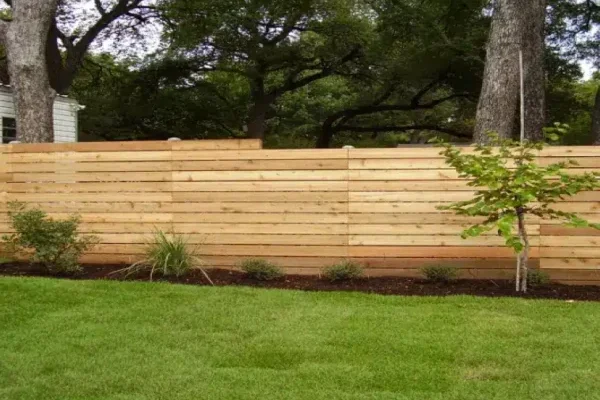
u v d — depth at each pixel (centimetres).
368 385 342
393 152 643
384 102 2491
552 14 1908
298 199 659
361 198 649
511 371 362
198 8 1934
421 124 2712
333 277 625
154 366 374
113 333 439
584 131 2133
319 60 2352
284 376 356
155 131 2466
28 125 955
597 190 613
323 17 2211
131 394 330
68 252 660
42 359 385
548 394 328
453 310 502
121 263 693
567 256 621
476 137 818
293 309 505
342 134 3102
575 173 611
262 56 2184
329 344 415
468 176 590
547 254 624
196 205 677
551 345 409
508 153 563
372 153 646
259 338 428
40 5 963
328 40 2227
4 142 1319
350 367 370
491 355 389
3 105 1320
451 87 2184
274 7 2039
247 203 667
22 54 955
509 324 459
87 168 700
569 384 341
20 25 957
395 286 604
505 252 630
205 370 367
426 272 619
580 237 619
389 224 646
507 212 555
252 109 2412
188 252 670
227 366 375
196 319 474
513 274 630
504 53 801
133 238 691
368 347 407
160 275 642
